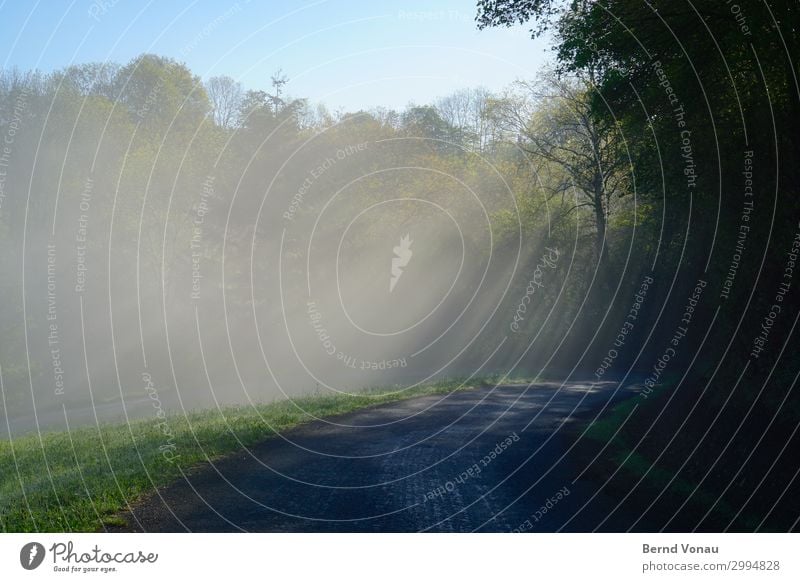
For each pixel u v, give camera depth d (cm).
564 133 4397
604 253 4272
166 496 1105
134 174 4231
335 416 2175
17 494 1115
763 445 1196
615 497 1105
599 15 1742
